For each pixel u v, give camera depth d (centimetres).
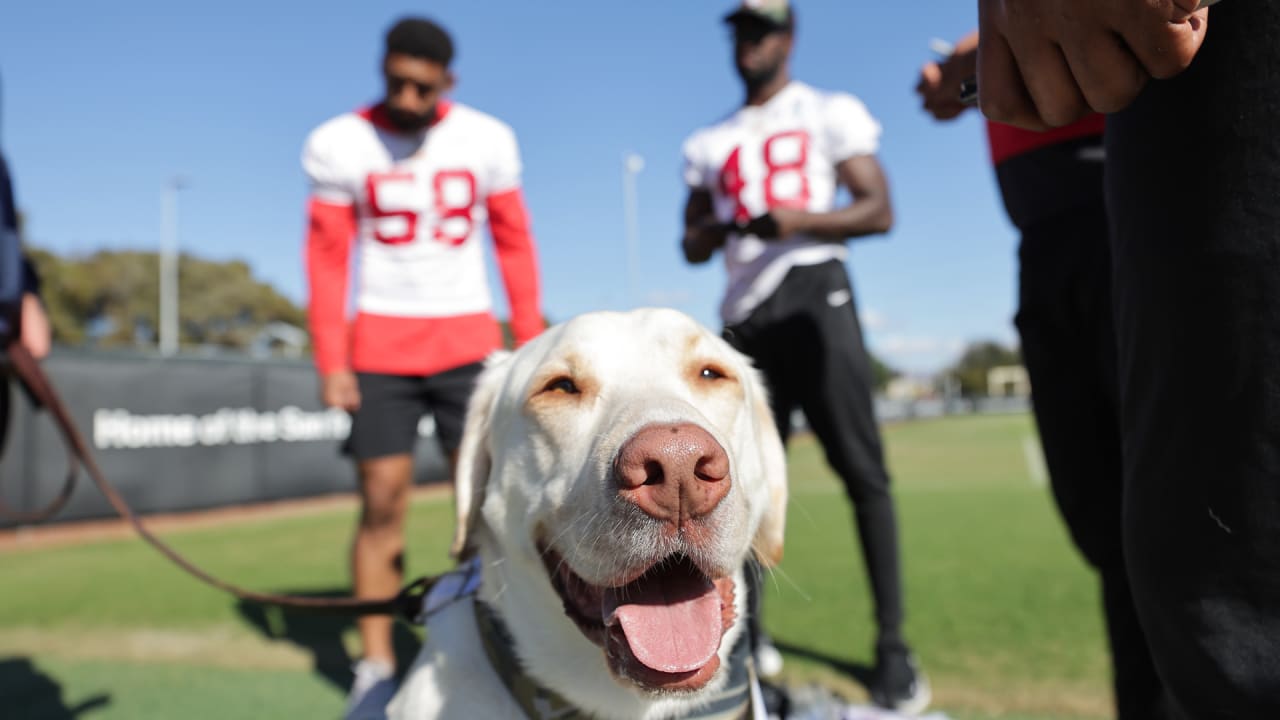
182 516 1198
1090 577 565
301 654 425
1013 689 345
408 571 655
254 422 1304
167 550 268
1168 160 135
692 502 159
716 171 400
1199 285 132
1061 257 250
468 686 207
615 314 218
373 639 355
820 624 457
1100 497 256
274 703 354
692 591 178
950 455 2091
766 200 380
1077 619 450
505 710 203
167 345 3978
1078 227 246
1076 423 257
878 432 359
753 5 377
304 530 984
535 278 411
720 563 164
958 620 452
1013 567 607
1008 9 129
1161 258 137
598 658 196
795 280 365
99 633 471
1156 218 138
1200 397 133
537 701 199
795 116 381
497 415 226
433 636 222
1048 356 259
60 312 4634
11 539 1001
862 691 351
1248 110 125
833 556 670
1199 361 133
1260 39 124
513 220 401
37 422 1046
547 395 201
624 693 197
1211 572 133
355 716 309
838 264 370
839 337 357
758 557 227
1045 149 250
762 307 369
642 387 192
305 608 259
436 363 379
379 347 372
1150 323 140
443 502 1303
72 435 288
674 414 171
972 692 343
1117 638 252
